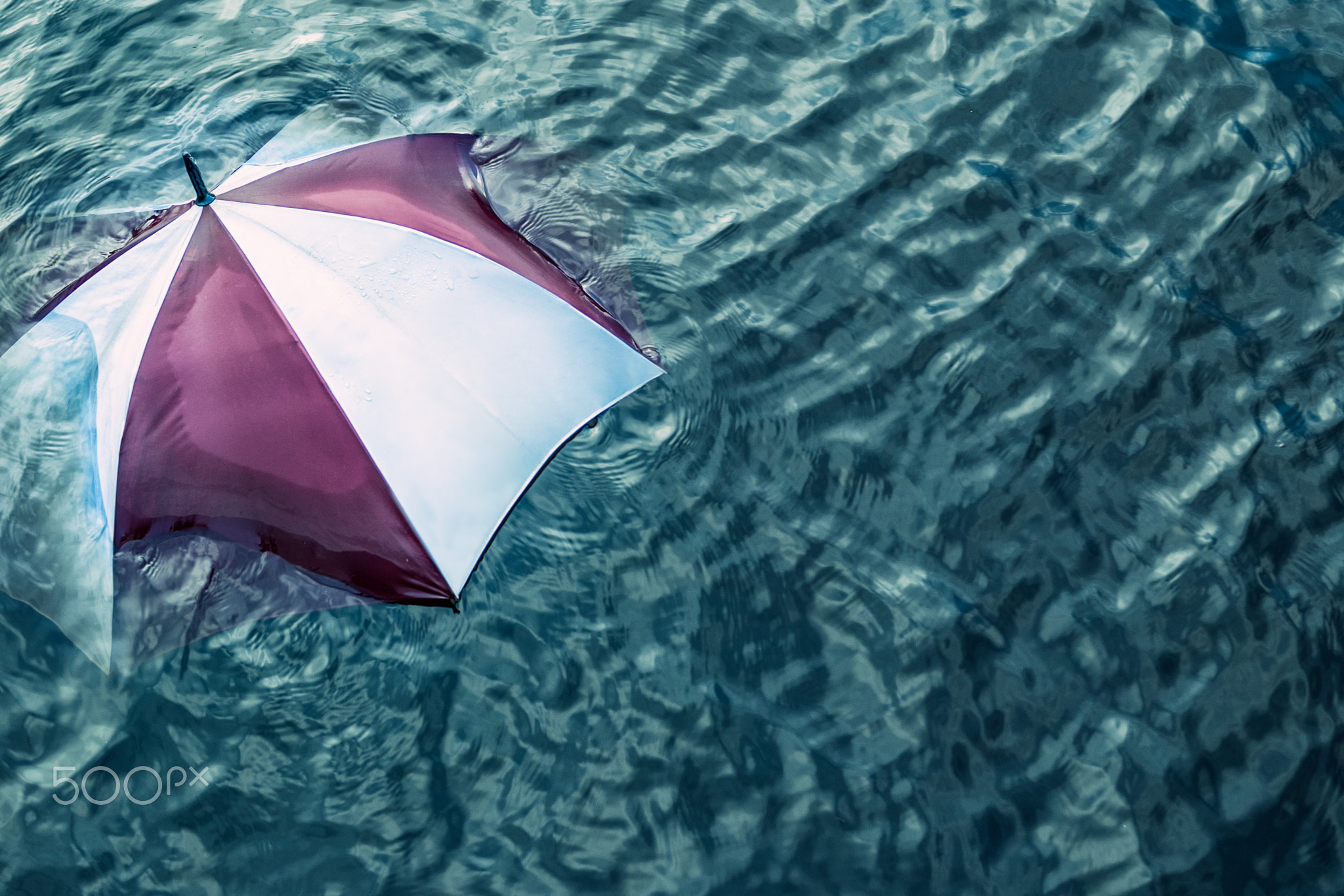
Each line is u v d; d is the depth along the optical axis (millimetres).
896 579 2877
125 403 2301
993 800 2555
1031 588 2863
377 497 2291
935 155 3768
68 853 2439
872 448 3090
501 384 2391
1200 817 2521
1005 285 3426
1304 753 2594
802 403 3170
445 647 2725
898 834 2510
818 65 4035
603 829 2506
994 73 3986
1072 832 2508
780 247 3514
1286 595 2828
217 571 2393
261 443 2281
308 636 2695
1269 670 2717
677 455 3049
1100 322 3336
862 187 3682
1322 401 3152
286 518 2318
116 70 4012
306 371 2275
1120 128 3818
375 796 2533
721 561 2893
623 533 2920
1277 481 3012
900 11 4184
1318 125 3779
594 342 2555
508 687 2686
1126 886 2438
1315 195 3607
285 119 3861
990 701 2693
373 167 2744
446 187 2844
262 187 2496
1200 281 3420
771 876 2457
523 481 2383
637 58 4039
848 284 3428
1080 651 2762
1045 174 3709
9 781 2518
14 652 2664
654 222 3559
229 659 2666
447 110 3881
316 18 4176
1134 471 3045
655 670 2729
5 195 3654
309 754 2580
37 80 3990
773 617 2818
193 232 2385
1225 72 3945
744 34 4125
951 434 3117
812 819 2527
